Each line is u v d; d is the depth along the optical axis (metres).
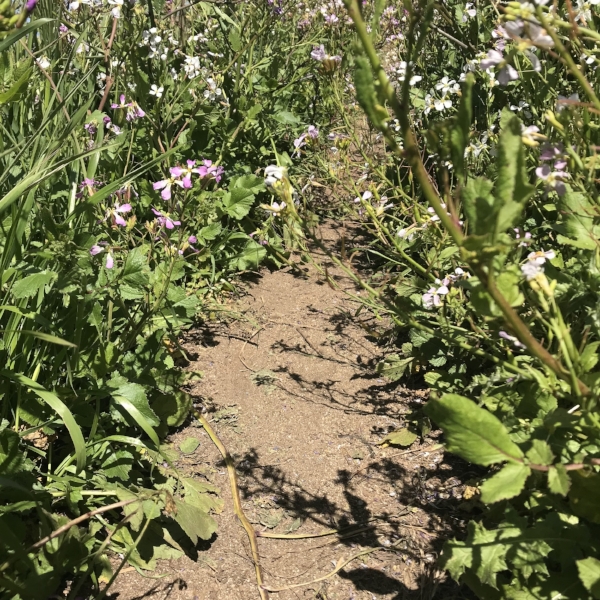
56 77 2.92
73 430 1.80
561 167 1.41
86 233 2.10
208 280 3.51
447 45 4.02
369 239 3.98
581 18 1.93
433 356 2.63
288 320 3.34
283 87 4.47
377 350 3.11
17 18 1.31
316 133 2.50
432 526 2.16
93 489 2.09
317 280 3.67
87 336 2.21
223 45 4.33
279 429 2.62
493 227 0.94
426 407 1.19
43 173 1.91
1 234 2.07
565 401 1.89
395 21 4.29
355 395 2.82
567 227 1.71
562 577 1.63
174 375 2.51
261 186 3.48
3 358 1.93
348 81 4.03
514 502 1.94
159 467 2.31
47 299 2.18
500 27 1.15
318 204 4.19
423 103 3.46
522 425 1.74
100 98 3.52
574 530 1.60
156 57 3.54
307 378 2.93
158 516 2.04
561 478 1.20
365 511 2.25
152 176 3.48
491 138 2.58
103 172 2.98
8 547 1.70
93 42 3.36
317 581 2.00
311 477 2.40
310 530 2.19
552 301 1.24
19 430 2.11
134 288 2.17
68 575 1.91
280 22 4.89
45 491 1.92
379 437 2.58
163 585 1.96
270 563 2.06
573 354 1.24
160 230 2.35
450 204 1.00
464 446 1.20
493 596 1.69
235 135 3.79
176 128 3.73
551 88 2.22
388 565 2.04
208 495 2.28
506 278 1.06
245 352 3.09
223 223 3.79
